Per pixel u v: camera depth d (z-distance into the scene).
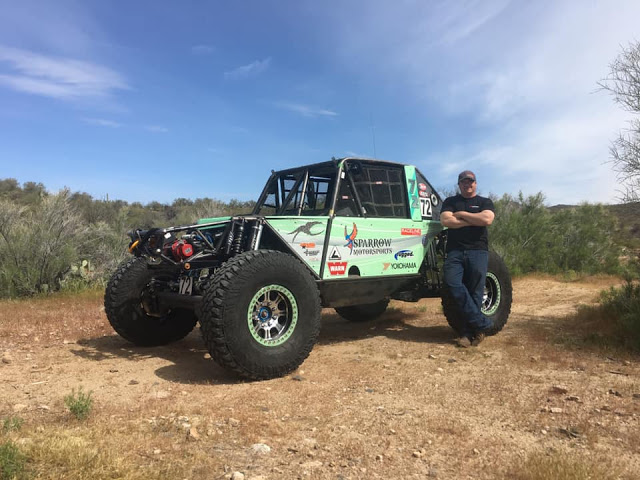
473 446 2.71
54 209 10.70
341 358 4.90
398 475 2.36
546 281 11.55
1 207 10.41
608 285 10.73
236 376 4.12
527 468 2.35
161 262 4.70
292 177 6.04
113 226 12.87
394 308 8.13
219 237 4.92
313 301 4.45
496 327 5.88
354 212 5.49
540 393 3.58
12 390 3.72
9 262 9.50
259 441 2.74
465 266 5.53
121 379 4.09
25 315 7.05
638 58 6.09
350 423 3.06
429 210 6.34
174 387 3.87
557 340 5.23
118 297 5.12
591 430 2.89
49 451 2.28
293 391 3.77
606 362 4.35
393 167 5.98
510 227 13.90
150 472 2.21
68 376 4.15
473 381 3.95
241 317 3.97
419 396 3.62
